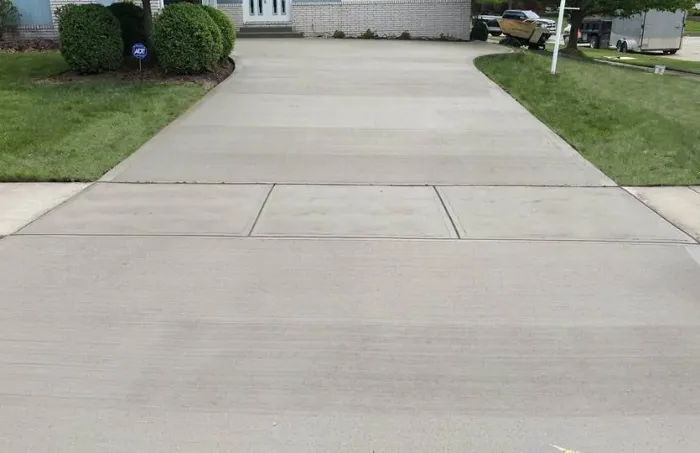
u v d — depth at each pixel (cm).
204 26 1161
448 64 1416
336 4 2030
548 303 428
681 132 909
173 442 295
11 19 1695
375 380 344
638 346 379
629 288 452
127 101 987
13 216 584
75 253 504
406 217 589
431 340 382
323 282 455
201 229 555
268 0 2022
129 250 510
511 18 2895
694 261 501
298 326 397
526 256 504
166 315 409
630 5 2078
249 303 425
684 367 358
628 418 315
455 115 980
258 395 331
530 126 931
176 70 1171
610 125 945
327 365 357
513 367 356
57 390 332
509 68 1367
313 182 688
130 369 352
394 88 1155
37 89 1065
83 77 1173
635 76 1458
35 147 771
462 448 293
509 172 734
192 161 757
